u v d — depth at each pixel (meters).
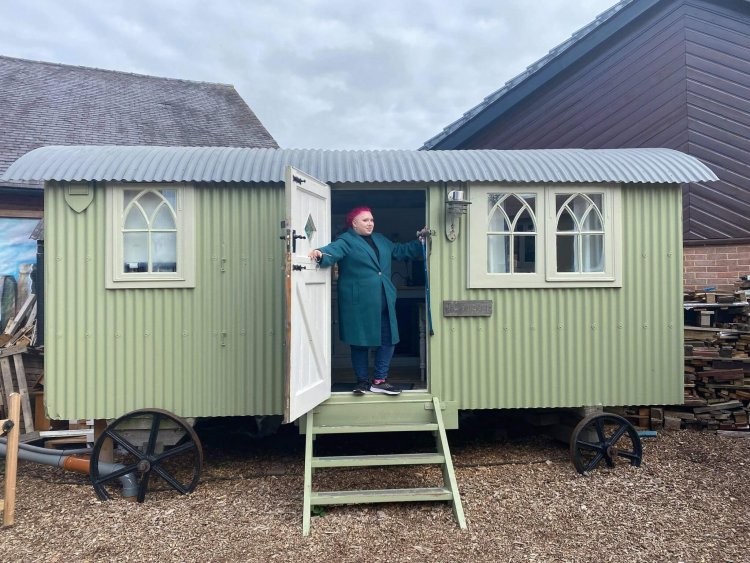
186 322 4.66
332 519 3.94
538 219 4.89
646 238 5.00
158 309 4.63
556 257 4.91
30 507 4.30
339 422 4.66
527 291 4.90
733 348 5.98
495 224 4.92
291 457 5.36
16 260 9.59
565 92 8.70
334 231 7.47
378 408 4.69
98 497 4.42
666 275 5.01
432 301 4.84
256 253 4.69
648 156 5.26
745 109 7.29
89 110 12.40
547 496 4.29
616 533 3.68
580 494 4.32
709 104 7.52
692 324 6.48
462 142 9.52
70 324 4.55
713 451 5.28
